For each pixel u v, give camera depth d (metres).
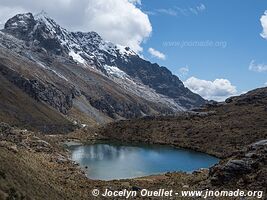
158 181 84.75
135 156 133.25
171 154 139.88
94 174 98.00
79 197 60.34
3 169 43.94
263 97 197.88
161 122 189.75
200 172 91.81
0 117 197.12
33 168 63.19
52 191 52.41
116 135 182.25
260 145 79.25
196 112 196.75
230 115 182.50
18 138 101.88
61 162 94.81
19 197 38.53
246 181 68.44
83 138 177.50
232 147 143.62
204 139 159.00
